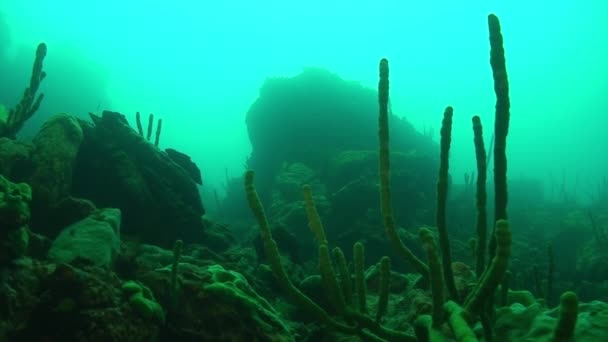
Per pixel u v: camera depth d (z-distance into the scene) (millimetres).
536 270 5785
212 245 8609
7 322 2795
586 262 12930
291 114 18797
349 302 2623
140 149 7668
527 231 17531
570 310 1140
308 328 5113
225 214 19953
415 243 10922
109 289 3229
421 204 14680
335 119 18375
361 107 18828
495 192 1980
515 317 2172
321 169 16328
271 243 2525
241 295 3840
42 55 6770
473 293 1962
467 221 15820
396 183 13805
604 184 23125
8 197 3092
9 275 3047
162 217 7375
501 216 1963
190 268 4211
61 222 5348
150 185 7414
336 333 4746
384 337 2457
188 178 8328
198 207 8430
